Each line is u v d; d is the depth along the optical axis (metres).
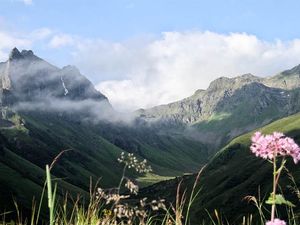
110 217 1.02
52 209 0.75
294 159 0.79
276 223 0.78
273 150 0.78
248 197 0.96
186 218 1.04
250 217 1.02
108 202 1.03
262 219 0.96
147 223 1.01
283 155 0.78
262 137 0.80
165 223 1.03
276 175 0.80
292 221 0.99
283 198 0.80
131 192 1.02
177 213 1.02
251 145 0.81
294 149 0.79
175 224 1.02
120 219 1.02
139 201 1.03
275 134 0.79
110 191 1.04
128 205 1.02
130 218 1.01
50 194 0.75
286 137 0.78
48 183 0.76
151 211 1.02
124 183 1.04
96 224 1.03
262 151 0.80
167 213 1.04
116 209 1.01
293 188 1.01
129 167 1.02
